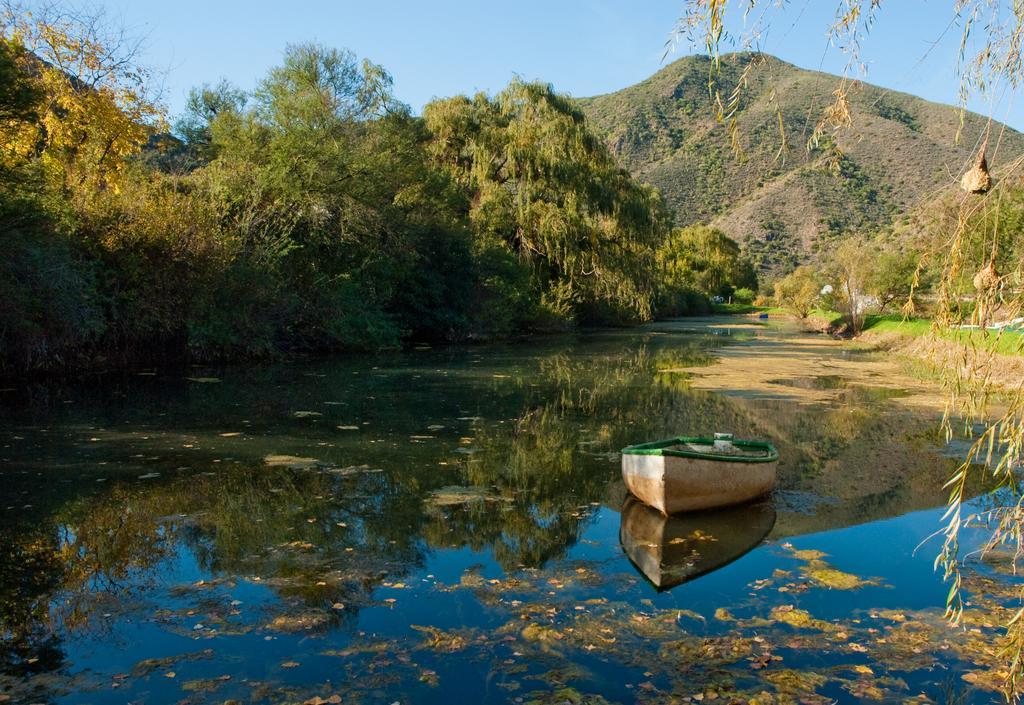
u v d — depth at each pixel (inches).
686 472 303.0
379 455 400.5
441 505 314.3
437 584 228.7
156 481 335.6
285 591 220.4
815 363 962.7
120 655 179.9
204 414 503.5
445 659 179.8
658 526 293.4
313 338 965.2
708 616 207.6
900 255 1267.2
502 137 1380.4
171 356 783.7
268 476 349.7
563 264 1462.8
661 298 2283.5
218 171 930.1
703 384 740.7
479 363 908.0
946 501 331.0
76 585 222.5
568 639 191.8
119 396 568.1
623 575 239.3
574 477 366.3
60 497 309.7
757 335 1578.5
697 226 3267.7
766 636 194.7
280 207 948.0
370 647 185.3
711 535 282.5
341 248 1043.3
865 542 275.7
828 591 226.5
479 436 460.1
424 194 1227.2
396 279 1133.1
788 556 259.0
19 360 635.5
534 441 449.7
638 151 5339.6
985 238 130.6
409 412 539.5
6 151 597.3
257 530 276.5
